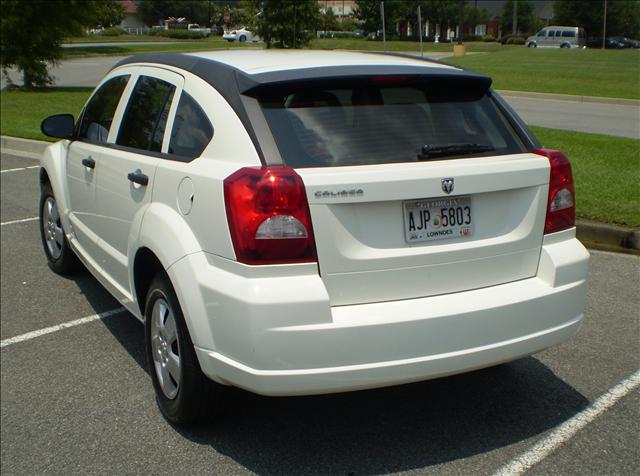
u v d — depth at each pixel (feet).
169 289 11.82
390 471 11.18
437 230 11.03
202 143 11.89
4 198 31.40
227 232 10.57
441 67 12.74
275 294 10.13
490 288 11.45
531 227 11.73
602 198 25.98
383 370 10.44
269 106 11.15
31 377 14.84
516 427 12.40
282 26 102.78
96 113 17.07
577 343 15.81
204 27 379.35
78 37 80.94
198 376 11.61
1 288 20.12
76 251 18.28
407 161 11.01
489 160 11.50
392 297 10.81
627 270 20.47
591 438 12.03
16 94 71.41
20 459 11.94
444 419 12.69
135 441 12.30
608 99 66.44
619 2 276.62
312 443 12.01
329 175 10.37
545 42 216.54
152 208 12.62
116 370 15.06
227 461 11.57
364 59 12.91
